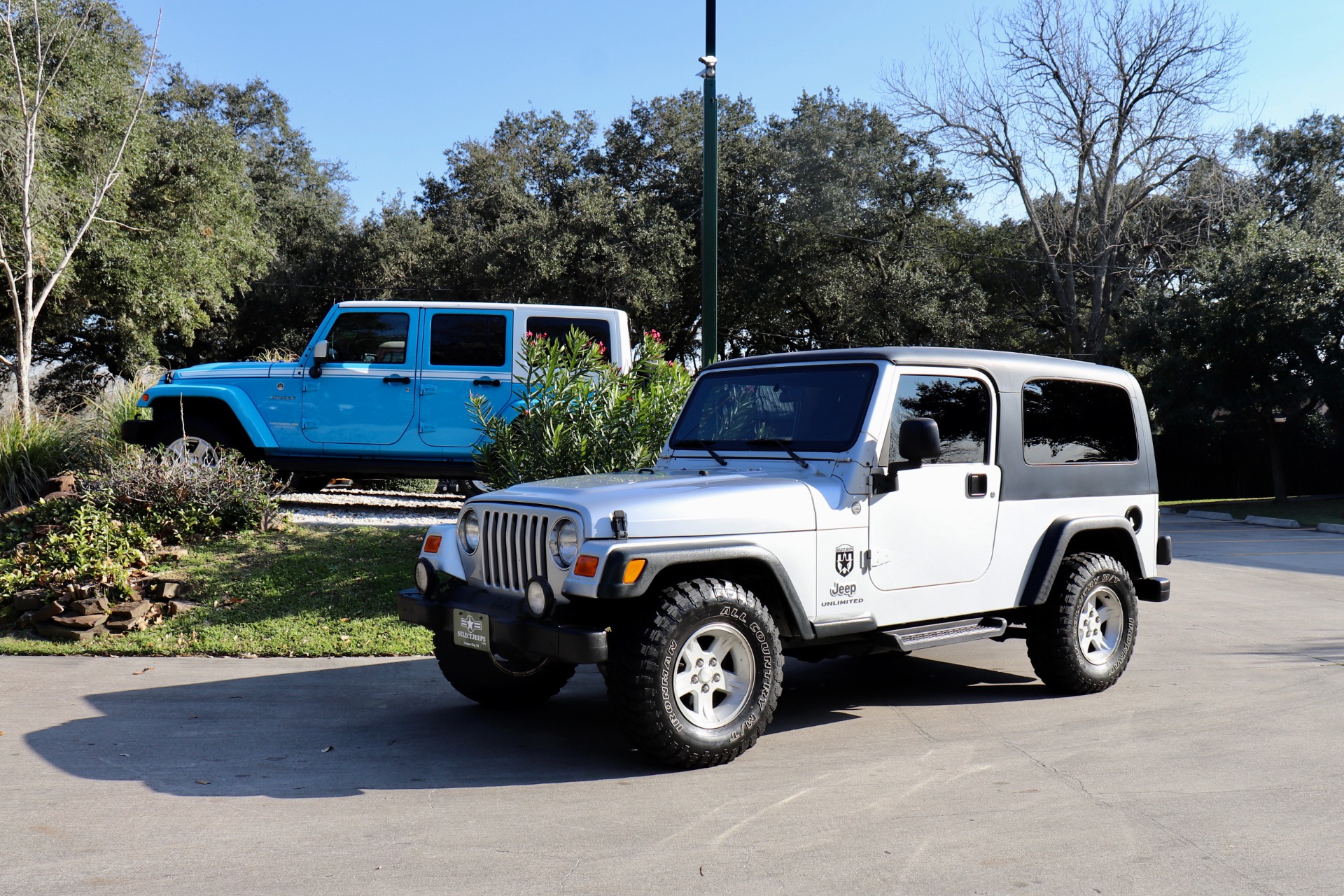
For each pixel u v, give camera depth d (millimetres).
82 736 4934
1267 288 23812
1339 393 23438
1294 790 4141
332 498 11719
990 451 5410
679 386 7980
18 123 19672
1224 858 3436
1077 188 34656
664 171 34188
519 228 30891
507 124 41625
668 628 4219
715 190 10391
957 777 4336
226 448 9953
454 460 9859
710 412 5664
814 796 4082
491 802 4004
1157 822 3771
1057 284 35750
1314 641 7531
